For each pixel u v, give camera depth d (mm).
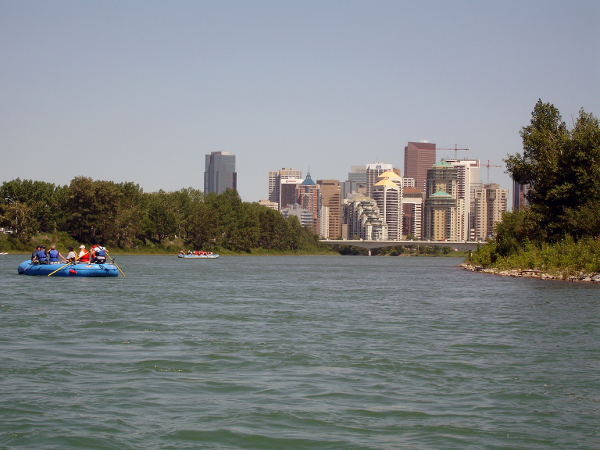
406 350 24781
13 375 19422
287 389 18156
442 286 65188
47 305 39125
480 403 17016
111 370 20297
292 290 57406
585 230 76188
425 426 15016
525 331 30578
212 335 28000
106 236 157875
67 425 14766
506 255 98938
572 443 14039
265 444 13758
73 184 152375
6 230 148750
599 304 44656
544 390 18422
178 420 15219
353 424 15086
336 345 25750
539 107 84562
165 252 177000
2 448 13281
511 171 82500
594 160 76062
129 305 40281
